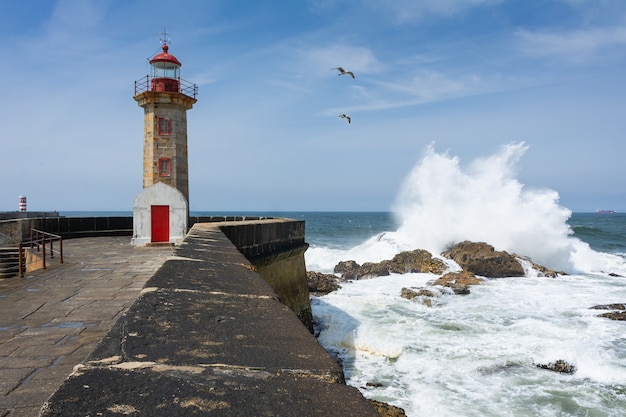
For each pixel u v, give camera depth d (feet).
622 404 23.94
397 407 22.43
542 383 26.30
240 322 6.38
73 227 51.08
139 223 41.01
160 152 52.47
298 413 3.57
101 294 20.17
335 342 34.88
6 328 14.88
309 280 54.60
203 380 4.14
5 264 31.14
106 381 3.98
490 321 38.88
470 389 25.71
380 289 54.29
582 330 35.09
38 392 9.89
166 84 52.80
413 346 32.37
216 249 15.38
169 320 6.20
